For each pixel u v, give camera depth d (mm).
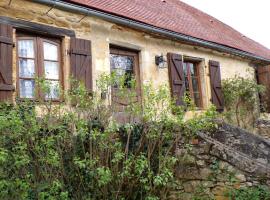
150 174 4109
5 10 5602
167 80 8234
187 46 8992
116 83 4715
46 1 5844
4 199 3576
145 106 4496
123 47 7457
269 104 11484
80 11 6395
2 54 5340
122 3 8461
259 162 4176
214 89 9562
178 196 4613
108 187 4227
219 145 4418
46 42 6180
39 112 4586
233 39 12516
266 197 3975
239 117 10188
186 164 4625
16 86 5633
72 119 4191
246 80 10430
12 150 3713
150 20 8148
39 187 3824
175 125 4547
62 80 6258
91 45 6727
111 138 4316
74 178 4238
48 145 3848
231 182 4270
